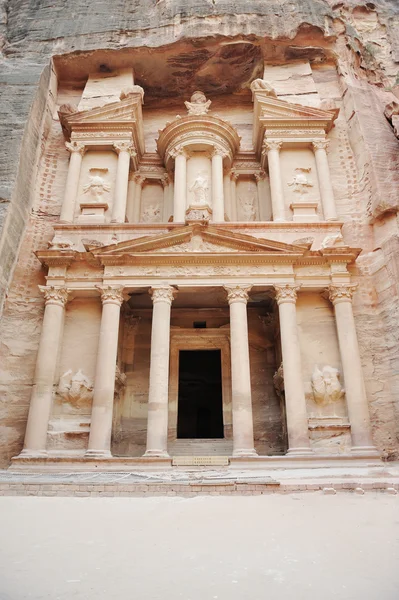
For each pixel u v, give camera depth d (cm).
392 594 335
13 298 1697
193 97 2200
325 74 2347
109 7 2441
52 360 1520
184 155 2025
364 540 502
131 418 1742
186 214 1758
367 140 1962
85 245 1641
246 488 945
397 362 1551
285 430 1662
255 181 2212
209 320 1914
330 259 1639
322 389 1510
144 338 1869
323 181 1903
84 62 2325
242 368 1485
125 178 1952
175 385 1809
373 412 1535
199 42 2230
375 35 2644
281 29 2255
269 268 1630
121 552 461
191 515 669
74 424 1489
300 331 1630
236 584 362
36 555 445
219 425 2762
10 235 1703
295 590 347
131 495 937
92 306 1680
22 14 2477
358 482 969
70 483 982
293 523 602
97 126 2048
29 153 1931
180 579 375
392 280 1625
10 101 1986
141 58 2306
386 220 1764
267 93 2134
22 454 1382
